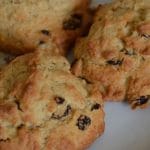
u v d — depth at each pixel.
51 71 0.30
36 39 0.34
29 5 0.34
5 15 0.34
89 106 0.30
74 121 0.29
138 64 0.31
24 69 0.30
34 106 0.29
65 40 0.34
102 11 0.33
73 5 0.35
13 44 0.34
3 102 0.29
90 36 0.32
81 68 0.32
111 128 0.31
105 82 0.31
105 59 0.31
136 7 0.32
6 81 0.30
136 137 0.31
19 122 0.28
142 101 0.32
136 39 0.31
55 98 0.29
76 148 0.29
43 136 0.28
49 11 0.34
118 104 0.32
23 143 0.28
